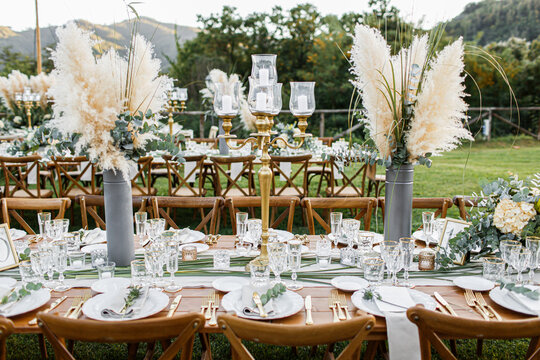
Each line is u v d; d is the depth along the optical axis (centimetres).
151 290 182
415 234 267
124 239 217
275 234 256
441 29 210
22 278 184
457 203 295
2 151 508
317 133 1413
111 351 268
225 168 814
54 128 213
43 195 492
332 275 208
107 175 212
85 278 204
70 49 190
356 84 213
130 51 207
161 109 223
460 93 203
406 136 211
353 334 131
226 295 177
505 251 189
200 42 1606
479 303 174
